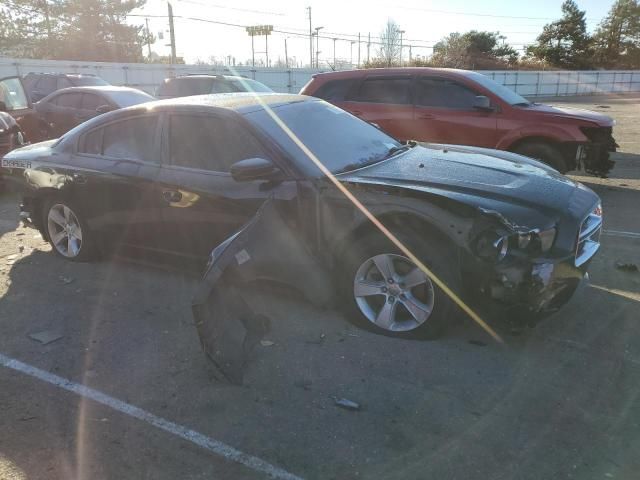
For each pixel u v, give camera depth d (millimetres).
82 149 5039
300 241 3783
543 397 3047
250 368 3414
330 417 2926
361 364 3422
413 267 3561
